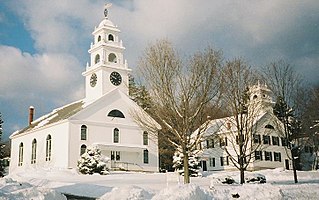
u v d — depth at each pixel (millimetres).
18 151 59281
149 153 53344
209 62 27984
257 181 32719
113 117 51969
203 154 61469
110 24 57219
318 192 18422
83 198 20734
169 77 27547
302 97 35469
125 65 56188
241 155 30672
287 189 19406
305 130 41094
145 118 33344
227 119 32969
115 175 38594
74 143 48312
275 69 43906
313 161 61469
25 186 18922
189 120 27094
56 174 39969
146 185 27078
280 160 61312
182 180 32000
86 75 57531
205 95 27359
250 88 31953
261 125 58969
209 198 15711
